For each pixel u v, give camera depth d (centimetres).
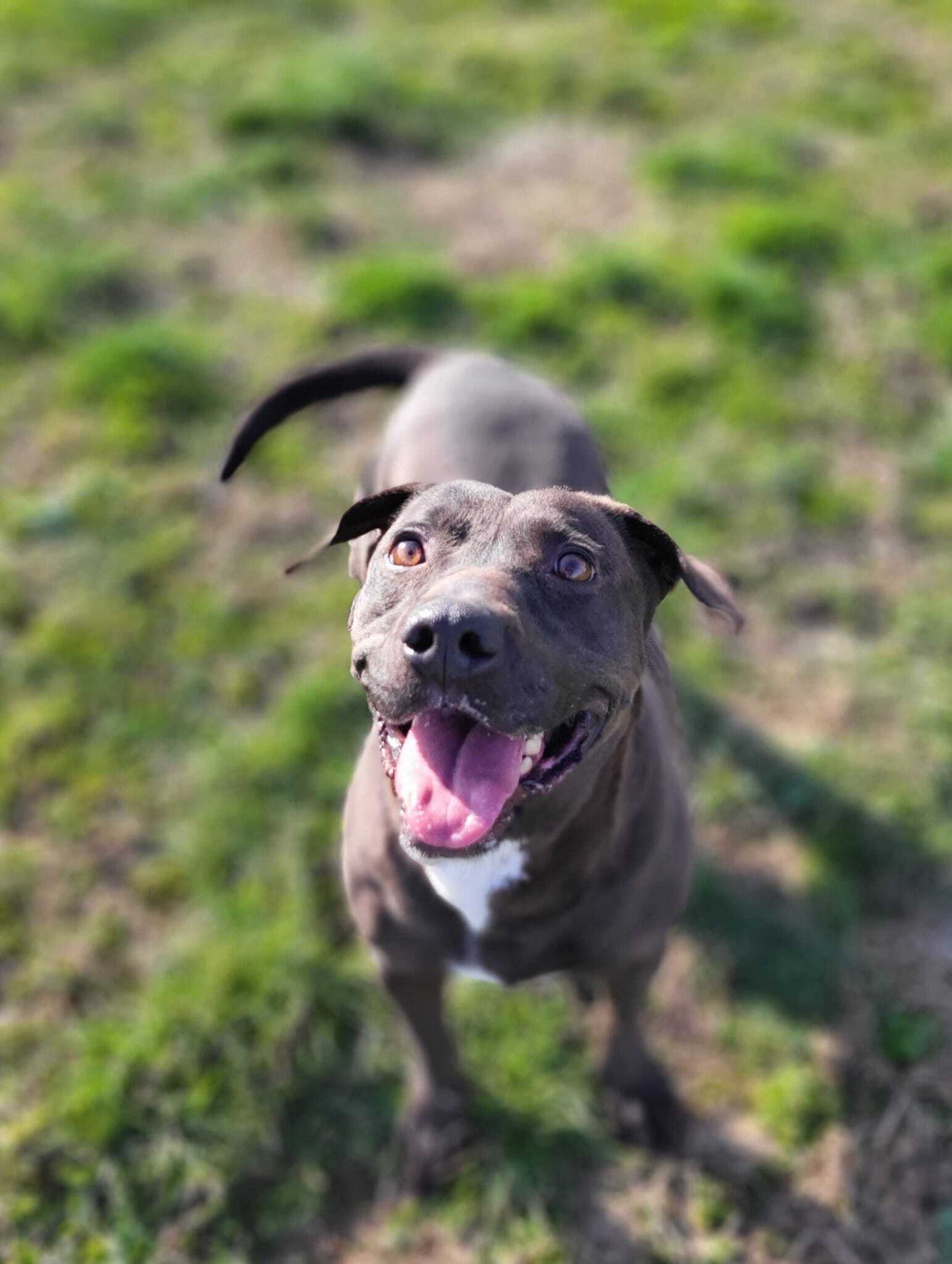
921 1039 72
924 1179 67
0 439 104
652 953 61
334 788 82
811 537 98
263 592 94
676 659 89
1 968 75
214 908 77
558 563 46
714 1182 67
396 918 57
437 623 40
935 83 153
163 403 106
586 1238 65
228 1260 64
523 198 133
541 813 50
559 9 168
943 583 95
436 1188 67
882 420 106
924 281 119
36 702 87
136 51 156
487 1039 72
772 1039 72
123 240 124
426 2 170
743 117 145
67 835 80
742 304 114
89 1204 66
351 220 128
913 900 78
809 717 87
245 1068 70
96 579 94
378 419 106
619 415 105
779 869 79
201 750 85
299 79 143
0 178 133
